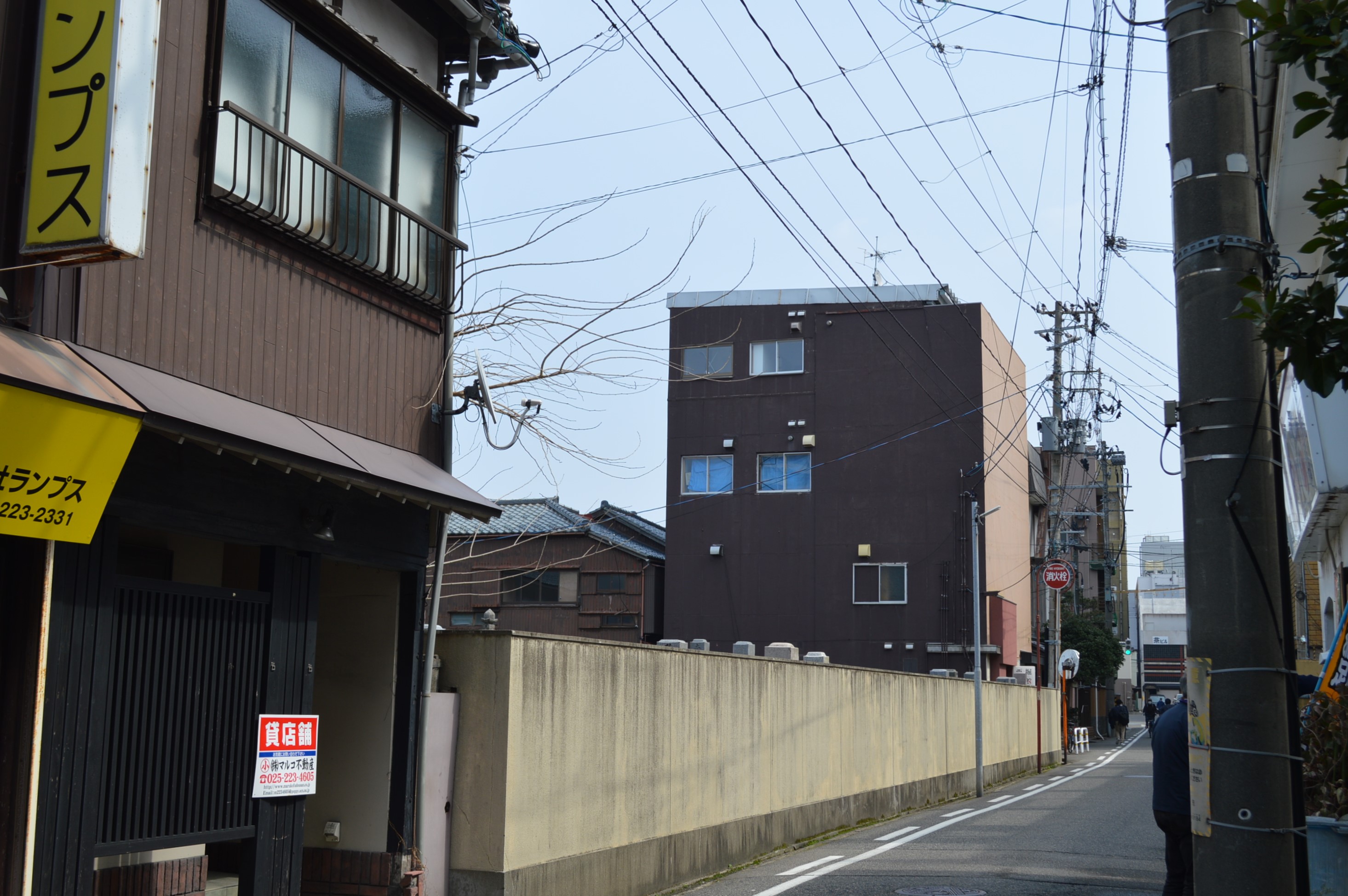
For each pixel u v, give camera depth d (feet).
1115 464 204.54
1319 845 21.17
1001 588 111.86
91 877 19.27
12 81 18.93
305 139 26.04
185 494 21.62
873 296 109.60
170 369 21.81
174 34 22.47
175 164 22.29
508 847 27.89
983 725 78.43
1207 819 16.01
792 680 46.75
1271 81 28.89
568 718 30.83
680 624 111.55
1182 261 17.22
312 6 25.70
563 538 105.60
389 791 27.84
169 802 21.17
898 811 58.70
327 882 27.86
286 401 24.94
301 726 24.47
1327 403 31.63
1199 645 16.38
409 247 29.07
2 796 18.07
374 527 27.09
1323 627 58.44
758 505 111.96
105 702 19.75
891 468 108.99
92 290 20.13
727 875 38.27
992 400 112.27
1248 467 16.38
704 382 115.03
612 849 32.35
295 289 25.48
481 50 33.24
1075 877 34.60
